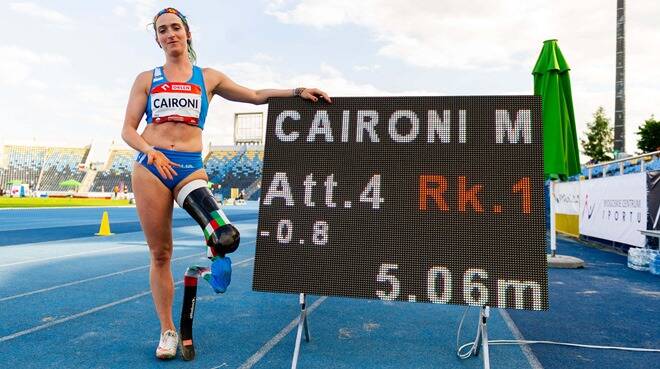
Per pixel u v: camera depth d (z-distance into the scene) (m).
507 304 2.40
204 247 9.00
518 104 2.66
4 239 10.49
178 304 4.41
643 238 7.38
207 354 3.00
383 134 2.75
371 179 2.69
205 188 2.83
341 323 3.79
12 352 3.01
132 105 2.85
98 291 4.91
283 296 4.80
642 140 38.91
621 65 15.16
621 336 3.51
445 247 2.53
